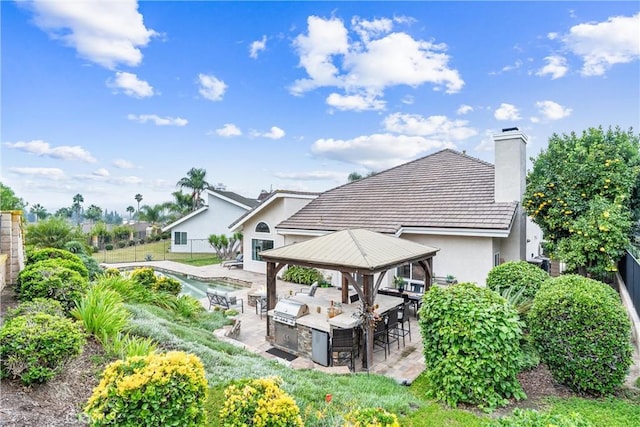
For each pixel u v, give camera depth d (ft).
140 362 13.16
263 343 35.40
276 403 13.50
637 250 44.14
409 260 35.35
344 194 72.43
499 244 52.65
